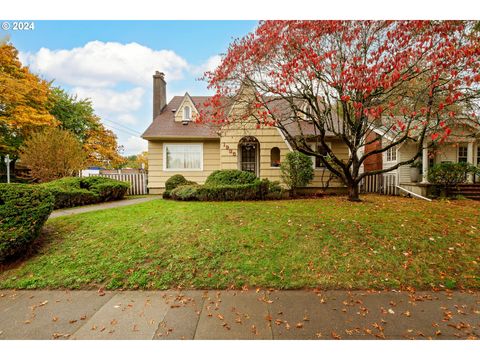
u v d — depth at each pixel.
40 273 3.79
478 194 10.23
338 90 6.71
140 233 5.00
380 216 5.84
